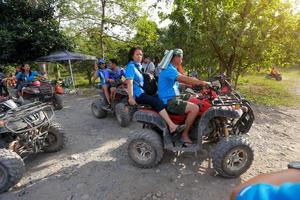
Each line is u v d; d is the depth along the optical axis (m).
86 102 11.24
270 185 1.62
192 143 4.56
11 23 16.70
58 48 17.61
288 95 12.52
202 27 11.82
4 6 16.88
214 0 11.09
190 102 4.50
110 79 7.95
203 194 3.80
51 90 9.53
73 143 6.05
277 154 5.10
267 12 11.12
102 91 8.11
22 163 4.21
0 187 4.08
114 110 7.83
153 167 4.61
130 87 4.75
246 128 4.70
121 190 3.99
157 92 4.94
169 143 4.51
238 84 17.58
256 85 17.09
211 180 4.16
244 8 11.18
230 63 12.20
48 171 4.74
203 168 4.54
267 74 21.16
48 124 5.18
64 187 4.17
